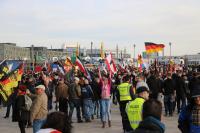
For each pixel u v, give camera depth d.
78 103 18.88
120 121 19.25
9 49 90.19
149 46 36.31
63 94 18.69
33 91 18.98
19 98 13.61
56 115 5.12
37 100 11.73
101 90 17.61
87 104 19.27
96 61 72.25
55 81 28.67
